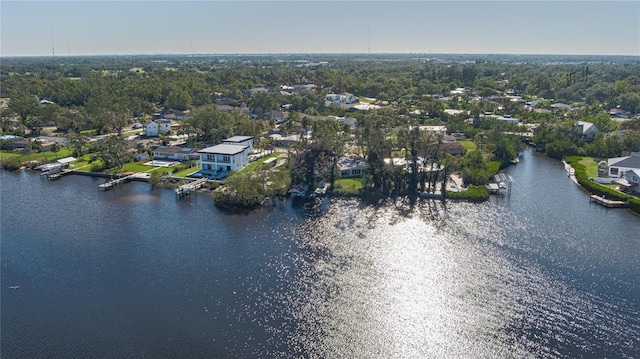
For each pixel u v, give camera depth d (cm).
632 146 13575
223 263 7212
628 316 5744
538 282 6556
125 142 14212
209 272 6931
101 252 7688
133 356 5116
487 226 8594
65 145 15412
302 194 10262
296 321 5709
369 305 6041
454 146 13750
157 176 11688
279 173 11000
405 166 11106
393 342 5331
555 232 8306
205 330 5541
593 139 14925
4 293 6444
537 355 5088
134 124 19262
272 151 14462
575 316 5759
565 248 7631
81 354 5156
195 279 6731
